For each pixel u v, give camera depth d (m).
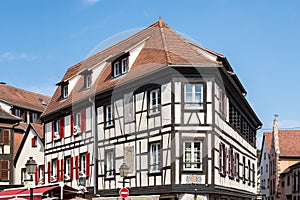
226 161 23.41
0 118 37.06
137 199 13.27
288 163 55.66
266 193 62.97
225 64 21.34
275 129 57.56
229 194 23.94
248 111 31.12
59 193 22.39
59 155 28.39
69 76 27.30
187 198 19.59
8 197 22.45
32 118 43.94
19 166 36.44
